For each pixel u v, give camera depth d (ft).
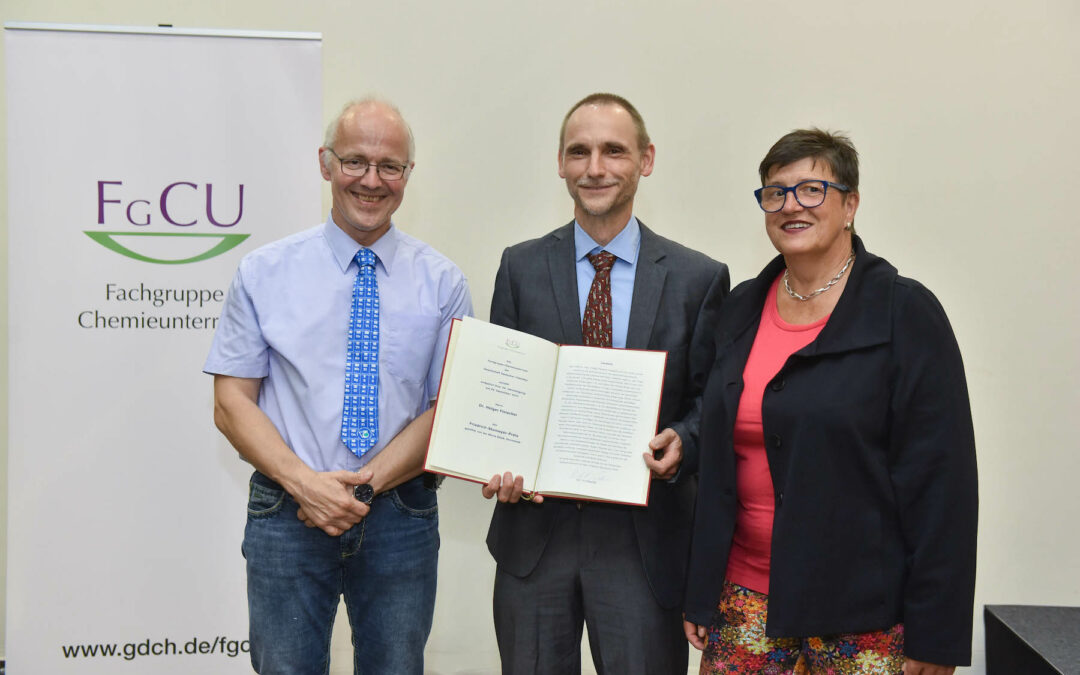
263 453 5.88
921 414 5.09
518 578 6.39
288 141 8.48
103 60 8.19
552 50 10.02
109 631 8.55
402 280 6.36
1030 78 9.86
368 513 6.05
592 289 6.50
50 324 8.29
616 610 6.19
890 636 5.27
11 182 8.14
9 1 9.59
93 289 8.33
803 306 5.64
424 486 6.40
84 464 8.42
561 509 6.35
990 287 10.05
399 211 10.11
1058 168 9.92
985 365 10.11
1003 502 10.17
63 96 8.16
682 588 6.36
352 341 6.11
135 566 8.56
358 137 5.94
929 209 10.02
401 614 6.20
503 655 6.47
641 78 10.03
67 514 8.43
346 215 6.08
